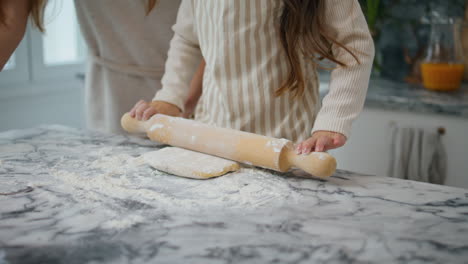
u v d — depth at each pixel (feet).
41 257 2.11
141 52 5.57
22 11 4.07
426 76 6.72
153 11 5.35
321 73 7.66
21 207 2.64
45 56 8.42
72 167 3.35
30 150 3.76
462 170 5.97
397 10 7.52
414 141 6.13
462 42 7.22
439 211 2.66
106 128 5.95
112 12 5.39
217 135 3.48
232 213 2.59
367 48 3.47
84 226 2.41
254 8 3.65
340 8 3.49
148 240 2.26
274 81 3.79
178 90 4.28
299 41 3.67
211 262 2.06
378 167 6.43
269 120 3.88
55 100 8.63
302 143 3.27
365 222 2.50
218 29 3.78
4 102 7.67
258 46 3.74
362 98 3.49
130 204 2.69
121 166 3.40
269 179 3.20
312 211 2.64
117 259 2.09
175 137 3.68
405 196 2.90
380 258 2.12
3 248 2.19
